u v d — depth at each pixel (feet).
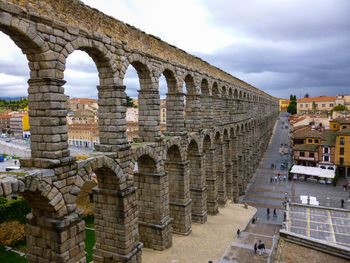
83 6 64.49
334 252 72.64
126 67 79.66
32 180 53.21
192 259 98.37
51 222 58.70
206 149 144.15
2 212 115.03
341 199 195.31
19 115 541.34
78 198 140.67
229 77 176.24
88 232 133.59
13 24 50.39
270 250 111.34
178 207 115.65
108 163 72.08
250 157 251.39
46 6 56.08
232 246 113.19
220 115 156.46
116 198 78.38
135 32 83.05
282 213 175.63
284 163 301.43
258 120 302.25
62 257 59.16
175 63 104.88
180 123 110.52
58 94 58.44
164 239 100.89
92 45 67.31
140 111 94.68
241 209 167.73
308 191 220.84
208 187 147.74
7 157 320.29
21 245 119.03
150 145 90.12
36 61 57.41
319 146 271.08
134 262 82.33
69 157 60.23
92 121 497.05
